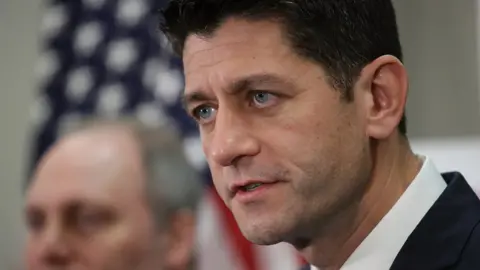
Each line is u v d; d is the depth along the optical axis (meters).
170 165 2.81
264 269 4.12
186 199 2.81
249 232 1.61
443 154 3.45
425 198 1.71
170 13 1.70
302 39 1.56
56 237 2.61
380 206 1.70
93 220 2.65
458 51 4.57
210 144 1.68
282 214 1.58
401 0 4.71
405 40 4.69
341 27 1.61
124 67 5.30
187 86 1.66
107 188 2.66
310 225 1.62
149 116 5.05
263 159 1.57
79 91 5.39
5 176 6.05
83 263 2.61
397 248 1.68
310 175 1.57
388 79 1.67
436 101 4.61
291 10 1.55
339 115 1.60
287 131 1.57
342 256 1.75
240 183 1.59
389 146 1.72
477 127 4.48
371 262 1.69
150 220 2.69
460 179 1.76
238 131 1.57
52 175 2.70
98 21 5.51
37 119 5.45
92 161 2.70
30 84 6.04
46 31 5.63
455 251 1.61
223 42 1.58
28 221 2.71
